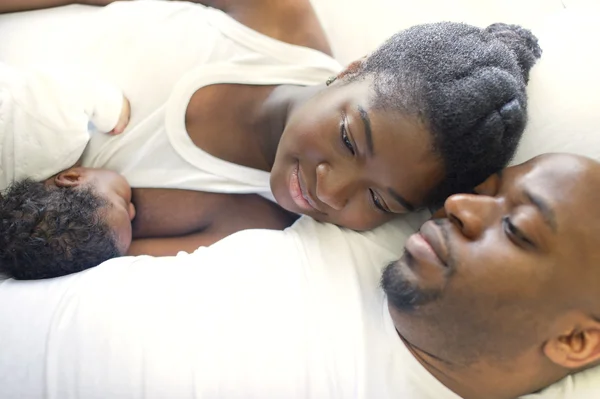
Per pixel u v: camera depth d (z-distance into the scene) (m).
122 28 0.83
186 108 0.82
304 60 0.85
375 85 0.66
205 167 0.84
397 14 0.96
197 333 0.61
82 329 0.60
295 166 0.71
